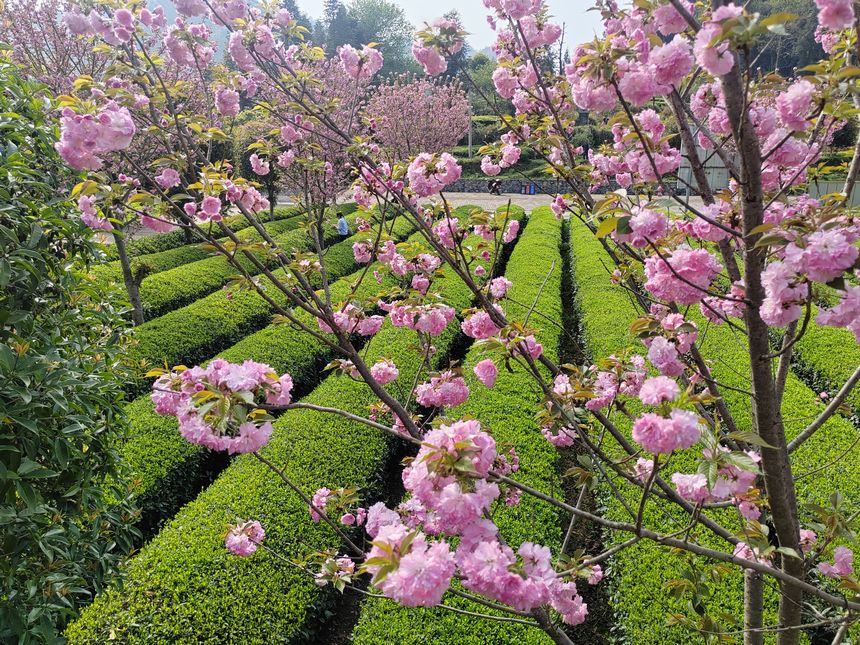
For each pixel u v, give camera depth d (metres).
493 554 1.62
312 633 4.65
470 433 1.76
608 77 2.04
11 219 3.03
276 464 5.97
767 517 2.71
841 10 1.70
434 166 2.93
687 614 3.30
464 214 20.05
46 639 3.12
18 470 2.82
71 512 3.48
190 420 2.16
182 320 9.79
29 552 3.22
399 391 7.38
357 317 3.37
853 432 6.00
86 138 2.42
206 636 4.14
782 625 2.49
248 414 2.10
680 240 2.44
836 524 2.37
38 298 3.35
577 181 3.47
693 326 2.37
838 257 1.62
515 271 13.22
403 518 2.50
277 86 3.41
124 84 3.14
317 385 8.96
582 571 2.37
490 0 3.14
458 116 25.66
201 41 3.54
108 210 2.98
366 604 4.55
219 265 14.19
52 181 3.50
